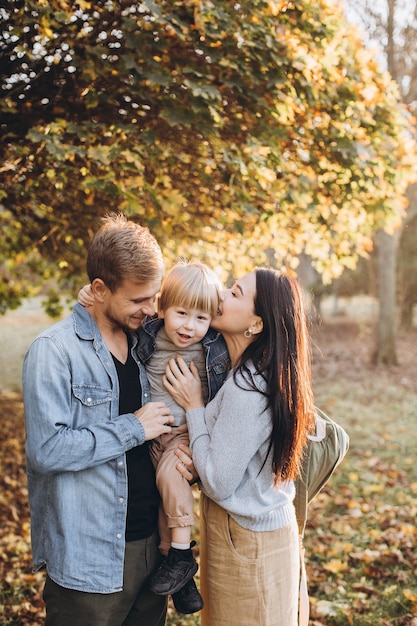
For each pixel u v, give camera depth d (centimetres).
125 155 328
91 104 343
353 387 1106
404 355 1523
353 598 365
